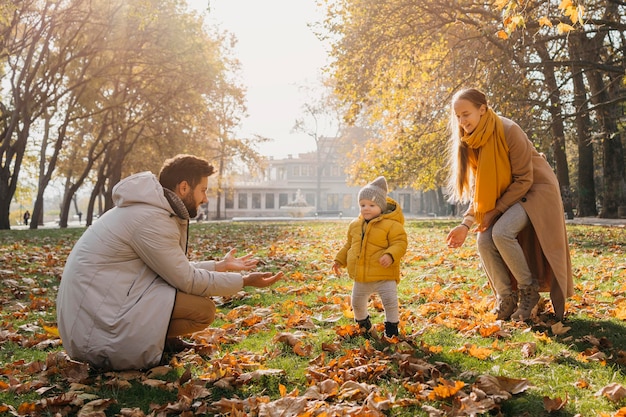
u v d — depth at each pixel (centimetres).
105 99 2966
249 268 393
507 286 483
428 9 1664
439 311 514
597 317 475
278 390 318
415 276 743
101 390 318
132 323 335
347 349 385
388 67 1802
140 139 3491
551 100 1884
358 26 1723
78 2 2303
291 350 395
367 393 303
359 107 1798
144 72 2828
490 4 1567
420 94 1905
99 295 340
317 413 276
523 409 281
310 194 7975
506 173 465
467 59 1711
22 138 2664
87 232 358
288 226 2272
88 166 3275
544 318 473
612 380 315
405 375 334
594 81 2477
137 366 343
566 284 459
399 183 2122
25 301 616
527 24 1525
